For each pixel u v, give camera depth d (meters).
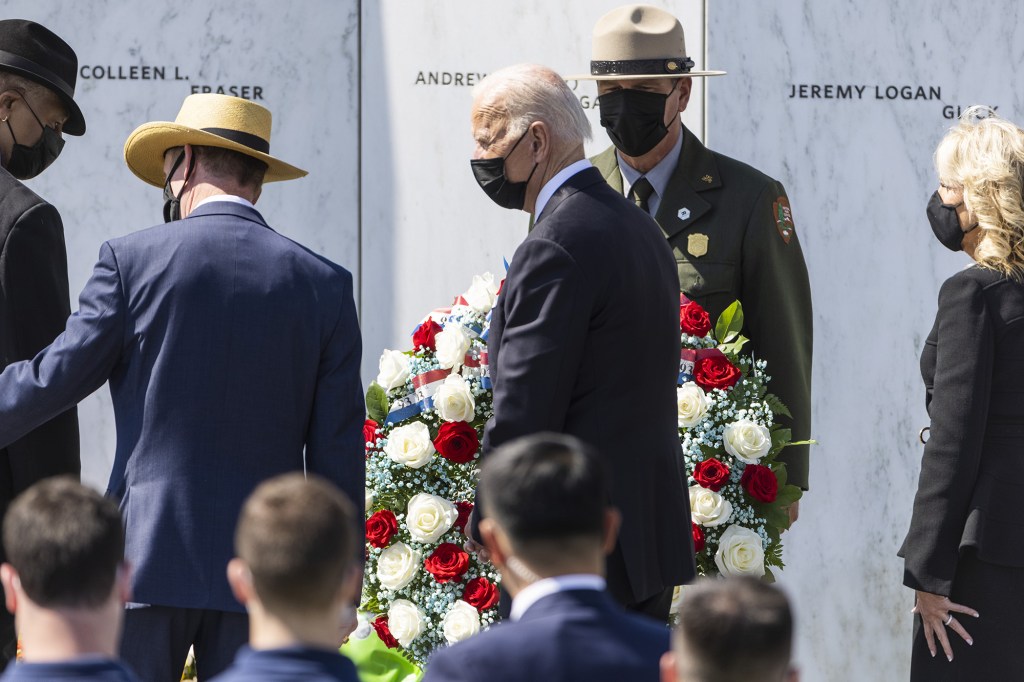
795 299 14.20
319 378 10.43
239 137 10.72
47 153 12.81
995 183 11.58
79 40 16.70
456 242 16.89
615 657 6.54
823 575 16.83
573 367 10.02
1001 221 11.58
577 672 6.47
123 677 6.30
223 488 9.85
